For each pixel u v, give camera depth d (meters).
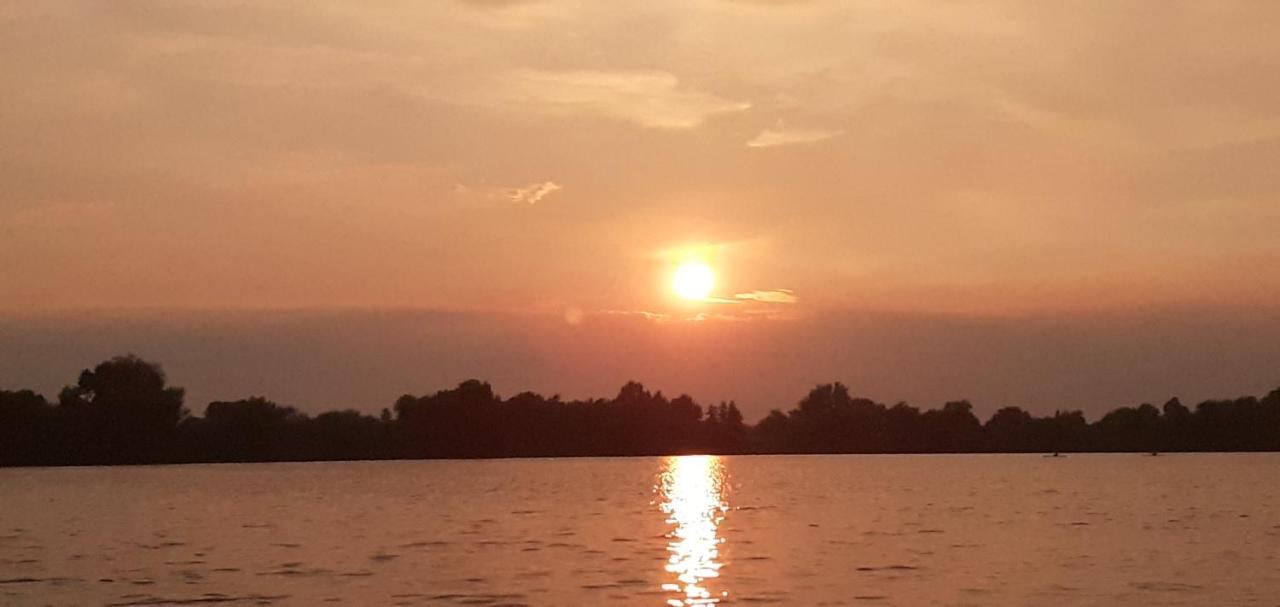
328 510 107.31
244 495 132.25
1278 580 55.09
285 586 54.56
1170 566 60.44
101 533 83.31
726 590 52.50
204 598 51.53
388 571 59.50
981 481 165.12
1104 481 159.12
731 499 123.94
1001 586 53.59
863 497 126.50
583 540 76.12
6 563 64.31
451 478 186.75
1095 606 48.25
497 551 68.94
